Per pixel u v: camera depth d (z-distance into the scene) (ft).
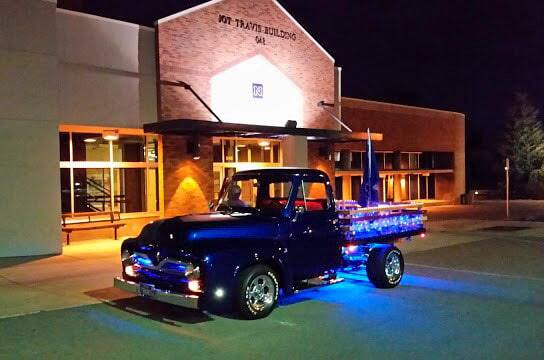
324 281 29.89
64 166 53.42
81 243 52.03
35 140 45.65
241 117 63.36
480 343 22.20
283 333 23.66
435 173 110.22
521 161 140.77
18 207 44.98
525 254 47.55
